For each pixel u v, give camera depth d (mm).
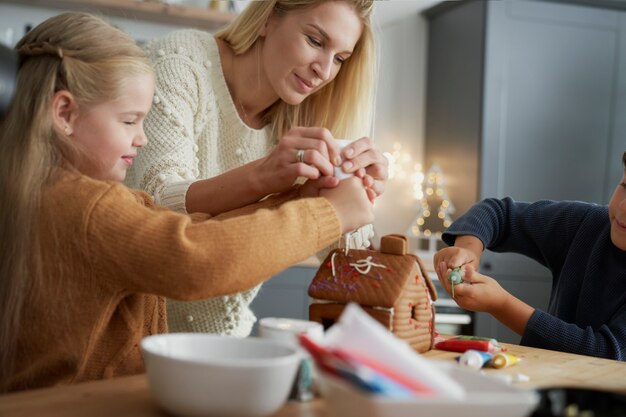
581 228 1567
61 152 906
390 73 3938
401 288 922
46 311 832
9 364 833
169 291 800
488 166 3430
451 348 1025
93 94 930
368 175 980
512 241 1669
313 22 1275
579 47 3535
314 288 952
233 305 1309
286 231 832
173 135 1239
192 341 719
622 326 1308
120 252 794
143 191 1088
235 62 1400
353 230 952
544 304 3371
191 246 784
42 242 821
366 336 590
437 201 3766
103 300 832
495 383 655
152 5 3070
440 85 3838
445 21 3797
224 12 3160
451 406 556
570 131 3535
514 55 3451
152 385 659
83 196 818
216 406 628
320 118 1485
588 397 702
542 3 3471
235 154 1418
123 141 968
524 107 3471
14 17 3025
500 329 3143
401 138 3982
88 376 889
